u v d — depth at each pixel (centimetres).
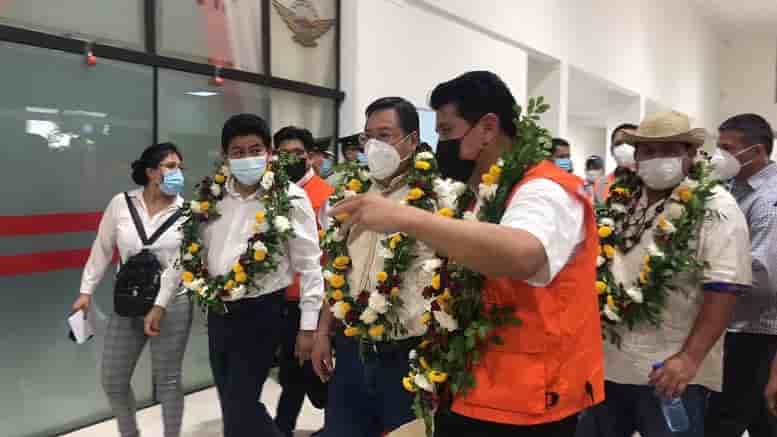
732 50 1734
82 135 375
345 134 562
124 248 298
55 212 364
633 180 217
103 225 306
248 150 254
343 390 214
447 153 136
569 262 125
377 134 213
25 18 346
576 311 126
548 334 123
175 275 285
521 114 131
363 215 113
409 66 614
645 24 1248
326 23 548
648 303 191
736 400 244
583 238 127
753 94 1711
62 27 364
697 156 215
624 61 1159
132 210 302
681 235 190
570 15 940
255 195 258
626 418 207
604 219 209
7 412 346
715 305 185
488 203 126
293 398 329
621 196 214
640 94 1245
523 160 124
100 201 387
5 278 343
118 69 392
